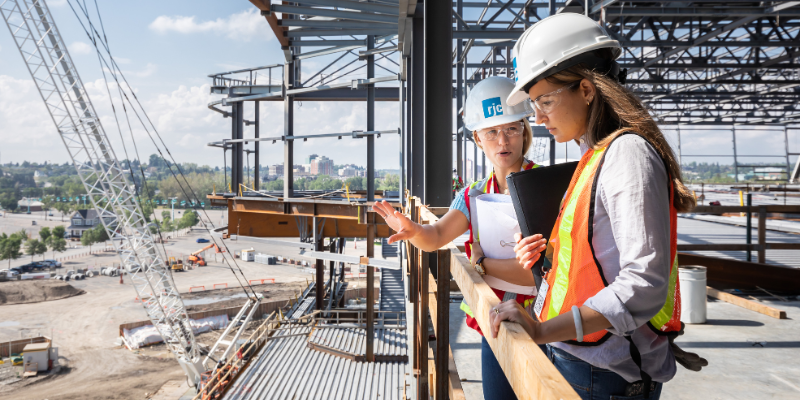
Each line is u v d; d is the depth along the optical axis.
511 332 0.77
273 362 19.97
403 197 18.00
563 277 1.06
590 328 0.86
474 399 2.55
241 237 24.06
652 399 1.09
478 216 1.73
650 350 1.01
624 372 1.03
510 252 1.68
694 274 4.09
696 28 13.78
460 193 1.86
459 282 1.35
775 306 4.69
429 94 5.80
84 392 30.58
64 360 37.53
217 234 24.66
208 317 47.06
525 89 1.18
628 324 0.84
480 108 1.89
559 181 1.29
